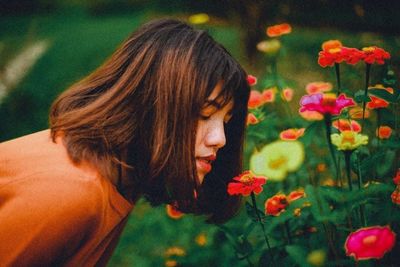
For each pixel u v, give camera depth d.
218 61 0.91
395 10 3.00
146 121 0.91
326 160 1.50
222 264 1.41
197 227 1.89
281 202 1.05
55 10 10.70
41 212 0.83
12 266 0.84
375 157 0.96
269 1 4.09
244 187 0.95
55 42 7.04
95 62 6.01
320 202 0.89
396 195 0.90
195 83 0.89
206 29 1.00
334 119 1.10
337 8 5.29
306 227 1.20
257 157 0.83
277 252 1.13
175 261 1.59
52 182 0.84
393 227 1.00
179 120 0.89
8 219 0.83
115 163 0.91
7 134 3.96
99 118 0.91
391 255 1.03
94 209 0.86
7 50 5.54
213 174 1.22
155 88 0.90
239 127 1.12
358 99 1.04
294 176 1.45
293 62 4.32
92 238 0.92
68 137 0.92
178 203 0.97
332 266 0.98
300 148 0.83
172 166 0.91
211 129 0.95
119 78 0.95
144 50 0.93
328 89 1.41
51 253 0.86
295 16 5.64
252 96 1.46
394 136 1.12
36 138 0.99
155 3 8.91
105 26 8.38
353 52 1.03
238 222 1.54
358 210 1.02
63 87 4.95
